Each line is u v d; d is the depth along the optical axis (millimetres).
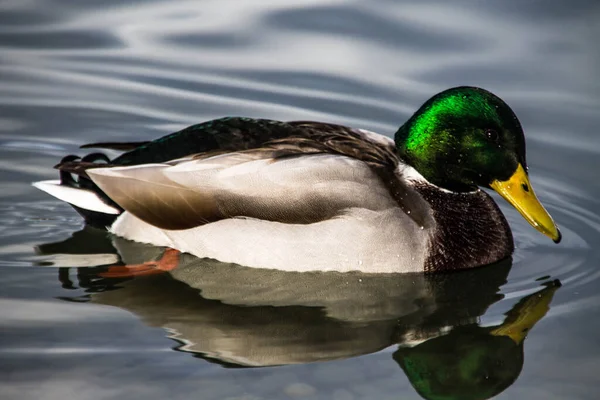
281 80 17016
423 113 12125
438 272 12000
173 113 16172
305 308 11359
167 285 11750
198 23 18766
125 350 10164
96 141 15359
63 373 9656
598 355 10211
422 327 10953
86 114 16125
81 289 11562
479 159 11953
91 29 18484
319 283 11844
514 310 11273
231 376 9703
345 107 16203
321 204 11617
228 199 11836
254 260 11984
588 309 11195
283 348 10398
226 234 12008
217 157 11930
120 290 11578
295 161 11750
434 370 10078
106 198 12453
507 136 11883
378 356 10250
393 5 19156
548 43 17672
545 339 10602
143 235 12570
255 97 16578
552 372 9969
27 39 18094
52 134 15539
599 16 18547
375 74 17031
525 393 9648
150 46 18016
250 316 11102
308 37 18188
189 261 12234
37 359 9914
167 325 10797
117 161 12414
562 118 15836
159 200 12039
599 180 14508
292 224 11734
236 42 18125
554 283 11898
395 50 17672
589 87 16469
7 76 16953
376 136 12555
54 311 10992
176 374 9703
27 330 10516
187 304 11312
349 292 11781
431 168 12180
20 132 15539
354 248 11617
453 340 10680
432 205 12203
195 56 17750
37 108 16234
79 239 12820
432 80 16734
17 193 13898
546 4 19000
